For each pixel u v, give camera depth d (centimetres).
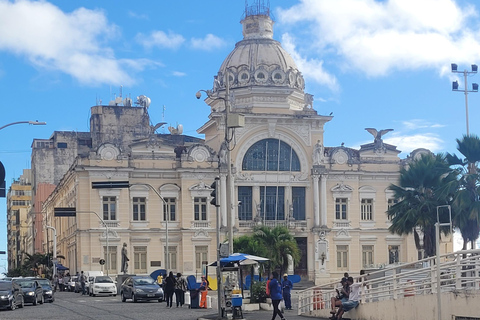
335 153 9138
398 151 9375
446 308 2889
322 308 4069
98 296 7019
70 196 9256
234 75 9250
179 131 11869
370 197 9200
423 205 5481
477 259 2923
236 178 8806
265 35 9562
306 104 9138
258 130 8919
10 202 19812
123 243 8494
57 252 10875
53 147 13262
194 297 4941
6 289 4809
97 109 12000
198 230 8675
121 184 7056
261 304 4675
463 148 5322
